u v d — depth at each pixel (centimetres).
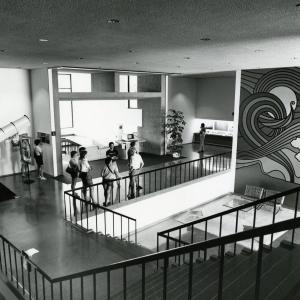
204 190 1049
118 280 500
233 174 1137
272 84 930
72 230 684
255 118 984
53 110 1055
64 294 456
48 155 1090
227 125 1706
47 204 837
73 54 712
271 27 431
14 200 864
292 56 748
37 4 323
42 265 539
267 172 990
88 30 454
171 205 958
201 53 702
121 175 1089
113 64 952
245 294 281
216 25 421
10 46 593
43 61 855
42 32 468
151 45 588
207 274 387
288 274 310
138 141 1412
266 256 359
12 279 468
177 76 1608
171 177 1044
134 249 607
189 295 212
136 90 1520
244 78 986
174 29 447
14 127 1003
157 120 1420
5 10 346
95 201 862
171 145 1435
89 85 1538
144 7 335
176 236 845
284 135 934
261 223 878
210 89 1681
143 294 252
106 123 1516
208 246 194
